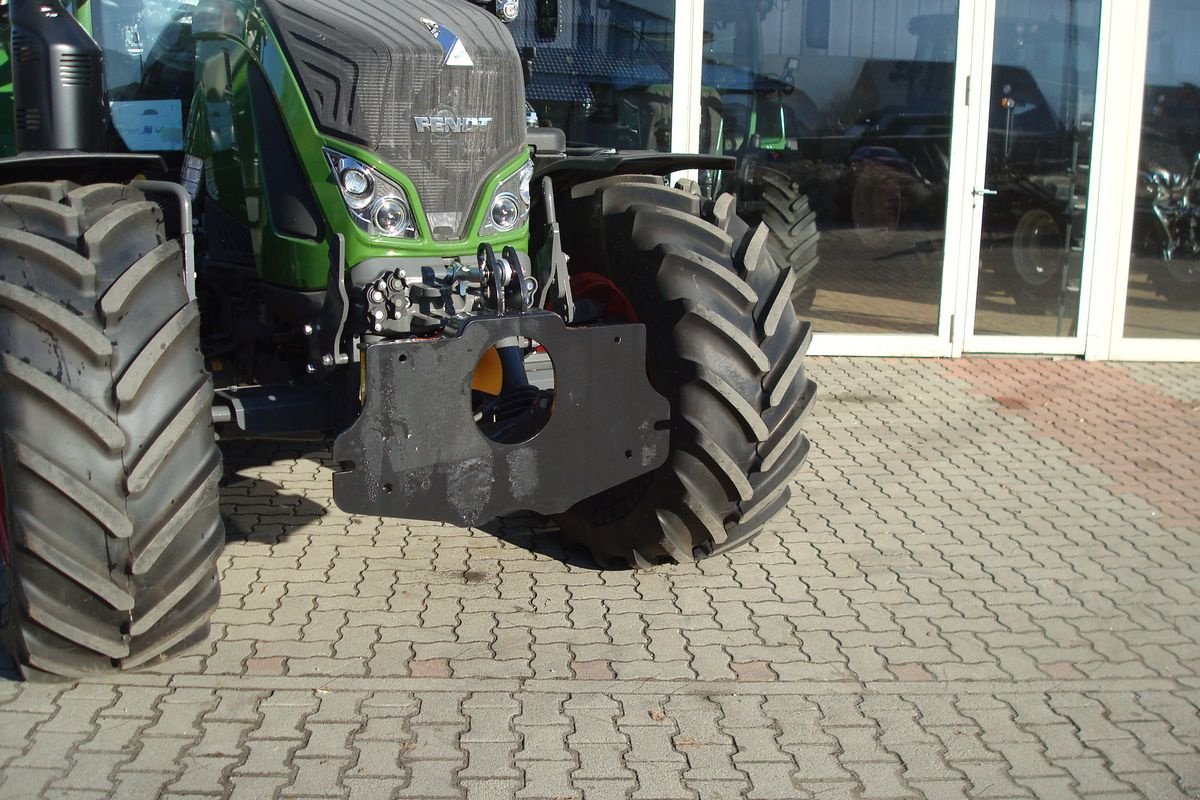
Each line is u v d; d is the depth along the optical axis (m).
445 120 3.63
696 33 7.35
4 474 3.02
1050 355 7.91
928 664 3.64
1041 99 7.61
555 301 3.65
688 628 3.82
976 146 7.59
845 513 4.99
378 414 3.18
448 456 3.29
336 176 3.60
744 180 7.59
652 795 2.90
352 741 3.08
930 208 7.69
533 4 5.32
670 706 3.32
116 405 3.01
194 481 3.16
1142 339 7.92
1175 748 3.21
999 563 4.49
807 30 7.46
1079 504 5.20
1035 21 7.51
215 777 2.90
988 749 3.17
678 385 3.79
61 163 3.24
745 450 3.85
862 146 7.61
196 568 3.21
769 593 4.12
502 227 3.80
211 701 3.26
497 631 3.74
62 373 2.96
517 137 3.83
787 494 4.19
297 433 3.65
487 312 3.36
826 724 3.26
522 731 3.16
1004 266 7.81
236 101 4.06
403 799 2.84
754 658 3.63
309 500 4.87
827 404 6.71
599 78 7.29
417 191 3.62
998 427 6.36
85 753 2.99
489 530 4.64
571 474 3.47
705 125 7.50
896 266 7.75
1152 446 6.11
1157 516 5.07
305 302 3.79
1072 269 7.84
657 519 3.96
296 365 4.06
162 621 3.25
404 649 3.60
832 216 7.66
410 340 3.20
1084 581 4.35
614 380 3.48
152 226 3.26
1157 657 3.75
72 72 3.80
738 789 2.94
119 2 4.69
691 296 3.78
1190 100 7.71
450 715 3.23
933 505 5.12
